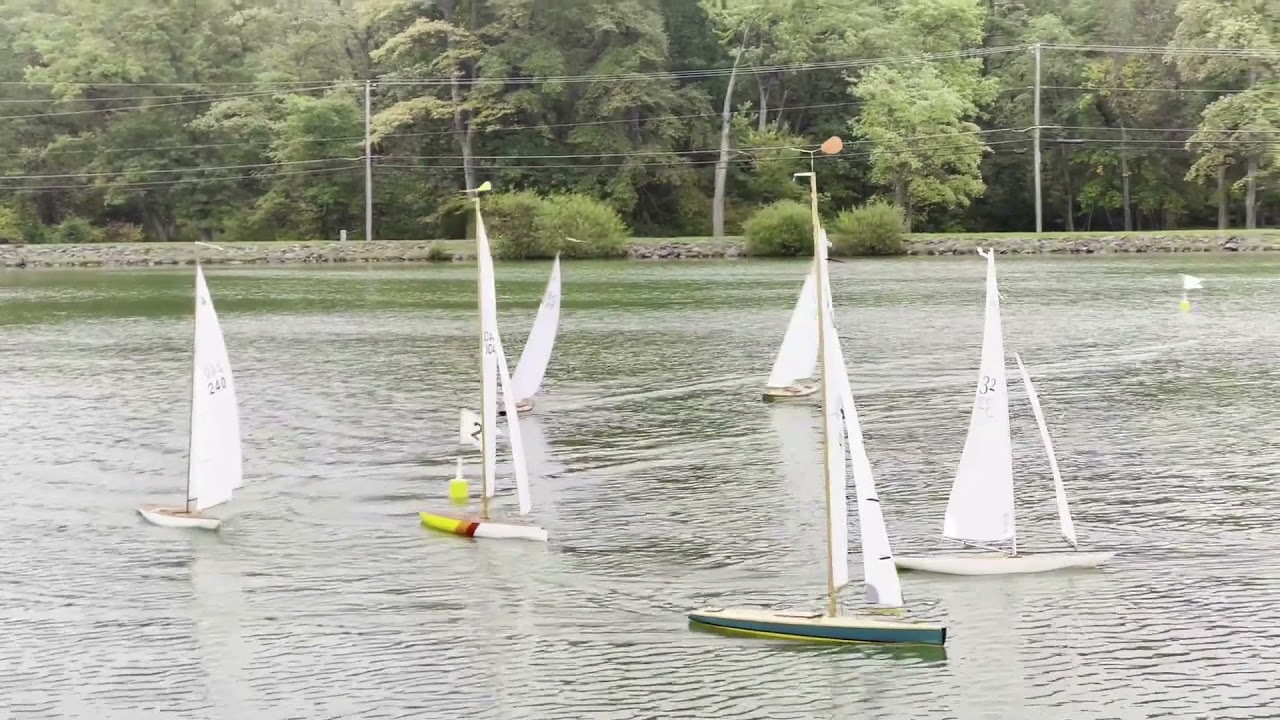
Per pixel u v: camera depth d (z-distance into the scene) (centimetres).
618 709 2280
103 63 13538
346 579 2891
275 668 2458
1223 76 13088
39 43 13788
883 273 10031
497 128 13000
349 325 6962
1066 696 2300
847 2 14000
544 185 13462
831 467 2580
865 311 7338
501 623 2639
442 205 13388
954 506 2936
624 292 8675
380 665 2461
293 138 13350
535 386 4678
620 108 13062
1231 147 12681
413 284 9625
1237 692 2300
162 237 14188
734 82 14062
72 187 13825
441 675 2416
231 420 3362
